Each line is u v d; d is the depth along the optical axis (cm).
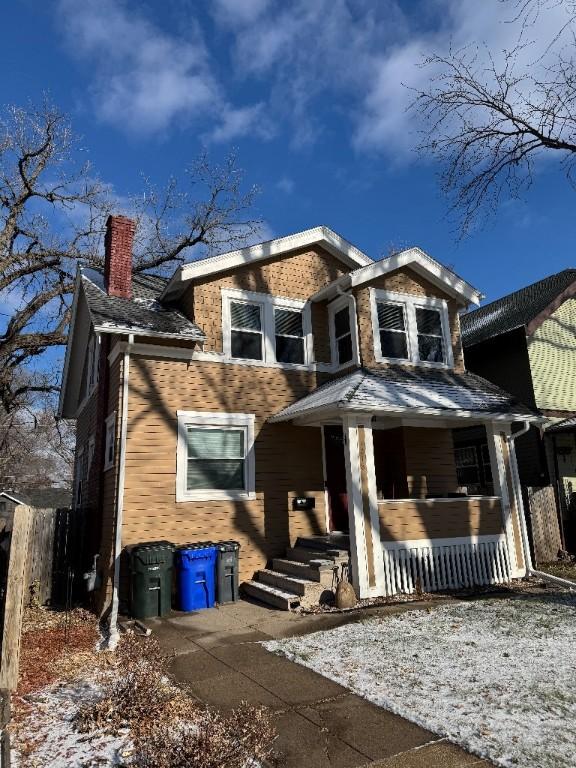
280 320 1239
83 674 588
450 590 991
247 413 1130
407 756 390
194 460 1061
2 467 3353
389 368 1202
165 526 989
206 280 1165
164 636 750
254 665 603
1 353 2158
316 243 1317
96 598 959
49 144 2073
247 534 1066
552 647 630
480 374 1861
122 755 397
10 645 394
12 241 2192
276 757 394
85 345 1543
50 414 3469
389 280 1271
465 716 450
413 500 1012
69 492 3466
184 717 463
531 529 1328
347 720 454
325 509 1160
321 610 856
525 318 1731
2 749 359
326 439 1206
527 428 1168
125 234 1226
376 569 937
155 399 1040
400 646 651
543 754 383
